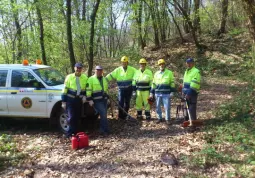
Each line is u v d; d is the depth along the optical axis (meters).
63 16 15.98
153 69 19.70
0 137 7.49
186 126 7.98
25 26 17.39
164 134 7.56
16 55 17.91
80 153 6.49
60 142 7.34
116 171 5.54
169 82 8.48
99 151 6.57
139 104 9.14
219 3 24.08
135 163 5.82
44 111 8.16
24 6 14.28
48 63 19.56
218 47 21.27
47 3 13.87
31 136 7.90
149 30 27.27
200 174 5.14
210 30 24.86
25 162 6.12
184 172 5.27
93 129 8.32
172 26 29.70
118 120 9.16
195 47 22.22
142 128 8.23
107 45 33.97
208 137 6.82
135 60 22.84
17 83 8.44
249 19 7.99
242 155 5.73
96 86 7.71
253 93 10.88
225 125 7.39
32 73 8.38
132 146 6.80
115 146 6.85
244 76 16.02
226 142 6.46
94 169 5.68
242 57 18.95
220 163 5.48
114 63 23.11
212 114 9.17
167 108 8.41
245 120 7.55
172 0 21.31
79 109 7.70
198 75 7.84
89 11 16.94
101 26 16.91
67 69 20.31
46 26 17.19
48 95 8.09
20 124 9.15
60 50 19.42
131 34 27.59
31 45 17.84
